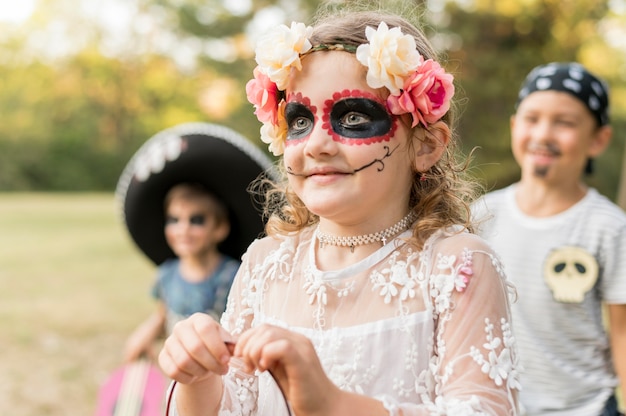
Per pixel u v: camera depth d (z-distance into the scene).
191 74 27.33
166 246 3.79
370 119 1.56
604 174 17.17
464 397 1.40
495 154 15.13
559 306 2.64
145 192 3.60
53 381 5.29
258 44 1.64
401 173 1.61
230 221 3.64
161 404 3.50
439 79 1.61
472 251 1.54
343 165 1.55
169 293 3.68
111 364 5.71
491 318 1.48
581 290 2.63
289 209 1.82
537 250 2.72
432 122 1.62
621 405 3.95
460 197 1.81
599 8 15.31
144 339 3.80
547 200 2.79
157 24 26.22
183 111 28.80
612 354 2.67
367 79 1.54
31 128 29.48
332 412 1.28
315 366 1.28
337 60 1.58
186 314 3.59
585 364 2.62
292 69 1.61
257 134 16.66
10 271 9.52
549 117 2.81
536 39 15.36
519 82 14.89
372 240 1.62
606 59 16.55
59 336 6.43
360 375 1.52
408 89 1.57
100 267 9.99
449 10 14.54
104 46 29.34
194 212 3.54
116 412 3.46
